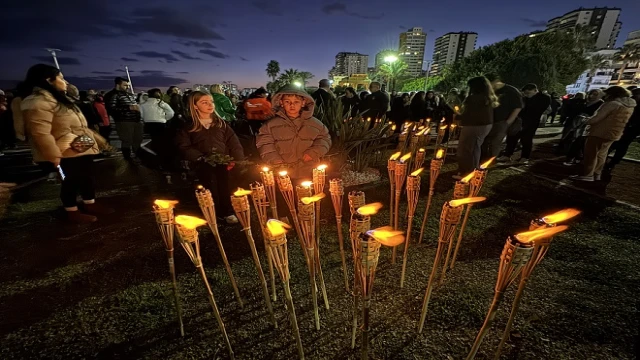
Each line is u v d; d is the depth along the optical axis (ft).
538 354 5.39
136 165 18.92
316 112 16.65
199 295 7.03
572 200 12.53
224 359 5.38
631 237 9.41
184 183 15.29
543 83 77.10
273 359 5.36
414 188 5.87
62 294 7.14
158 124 19.51
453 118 24.77
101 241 9.54
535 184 14.64
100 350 5.62
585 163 15.03
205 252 8.89
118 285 7.43
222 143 10.02
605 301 6.64
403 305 6.59
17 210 11.90
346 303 6.67
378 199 12.98
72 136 9.68
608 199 12.62
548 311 6.37
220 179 10.30
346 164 16.40
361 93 28.35
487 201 12.45
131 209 12.09
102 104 24.04
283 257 4.02
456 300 6.69
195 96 9.29
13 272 8.01
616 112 13.71
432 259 8.30
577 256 8.38
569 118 22.27
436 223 10.44
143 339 5.83
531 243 2.96
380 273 7.73
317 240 5.99
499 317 6.22
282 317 6.31
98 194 13.87
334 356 5.38
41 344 5.77
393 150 21.77
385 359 5.33
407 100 25.57
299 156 9.32
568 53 90.43
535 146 24.99
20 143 27.40
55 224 10.70
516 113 15.92
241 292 7.10
